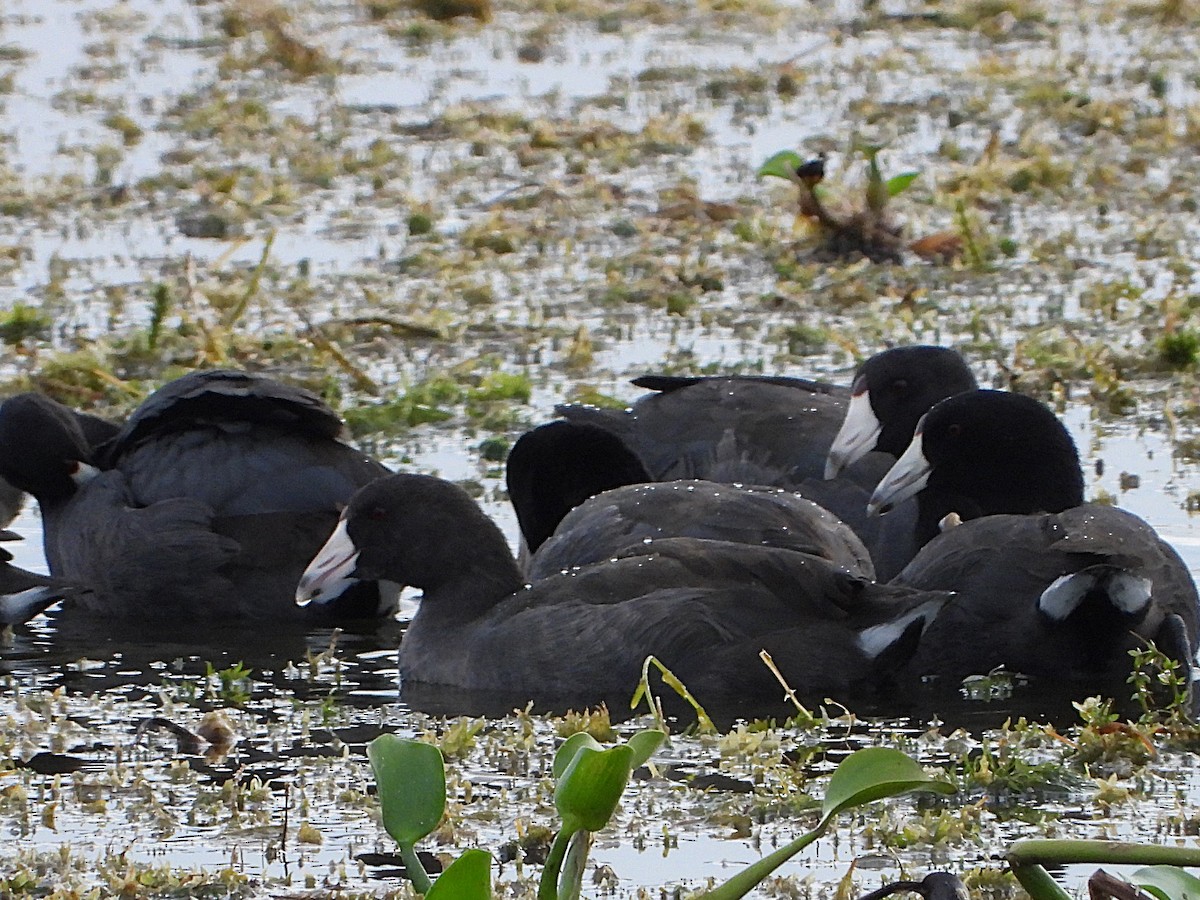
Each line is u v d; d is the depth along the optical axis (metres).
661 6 34.12
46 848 8.49
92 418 14.35
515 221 21.72
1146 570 10.81
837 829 8.60
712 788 9.18
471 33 32.09
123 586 12.79
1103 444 14.66
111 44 31.20
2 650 11.99
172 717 10.45
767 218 21.56
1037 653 10.82
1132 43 30.77
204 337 17.17
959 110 26.58
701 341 17.55
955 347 17.09
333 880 8.11
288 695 10.96
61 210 22.06
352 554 11.60
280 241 21.03
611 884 8.00
